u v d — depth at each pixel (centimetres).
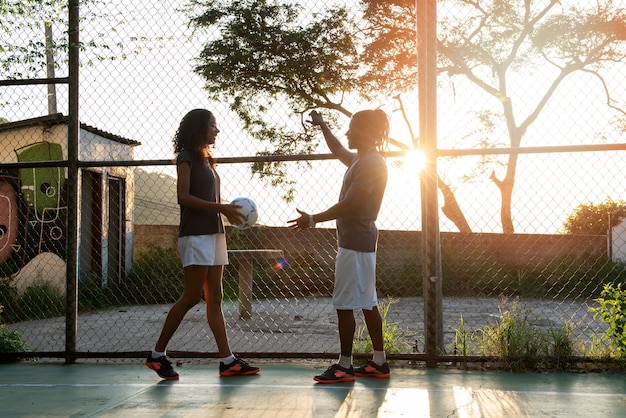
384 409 360
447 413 352
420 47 490
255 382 436
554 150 465
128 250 1498
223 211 439
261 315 1022
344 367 432
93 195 1383
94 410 364
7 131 1251
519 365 472
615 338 491
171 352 504
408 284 1418
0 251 1209
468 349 512
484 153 475
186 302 444
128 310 1113
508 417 344
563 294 1410
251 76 1745
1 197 1234
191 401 383
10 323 924
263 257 969
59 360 545
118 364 514
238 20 1680
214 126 459
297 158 488
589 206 2288
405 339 689
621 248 1773
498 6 1731
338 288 431
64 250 1219
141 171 1820
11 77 583
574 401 379
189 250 441
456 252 1507
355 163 434
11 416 353
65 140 1245
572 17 1738
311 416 346
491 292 1321
